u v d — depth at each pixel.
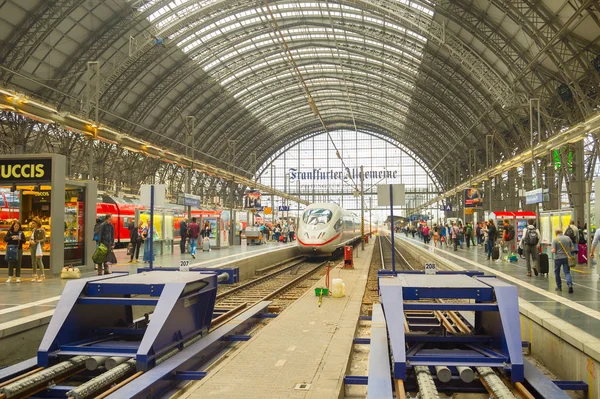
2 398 6.19
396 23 39.16
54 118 22.75
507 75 39.56
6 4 31.81
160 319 7.54
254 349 8.69
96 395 6.82
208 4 39.25
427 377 6.46
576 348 7.87
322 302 14.23
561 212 23.75
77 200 19.23
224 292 18.25
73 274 16.78
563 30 27.81
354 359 9.41
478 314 9.12
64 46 38.41
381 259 37.41
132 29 41.66
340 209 37.28
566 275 13.42
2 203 17.94
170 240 30.08
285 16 46.75
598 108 30.16
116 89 45.31
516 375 6.58
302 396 6.25
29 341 9.59
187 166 37.72
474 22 35.62
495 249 25.00
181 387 7.21
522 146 45.91
